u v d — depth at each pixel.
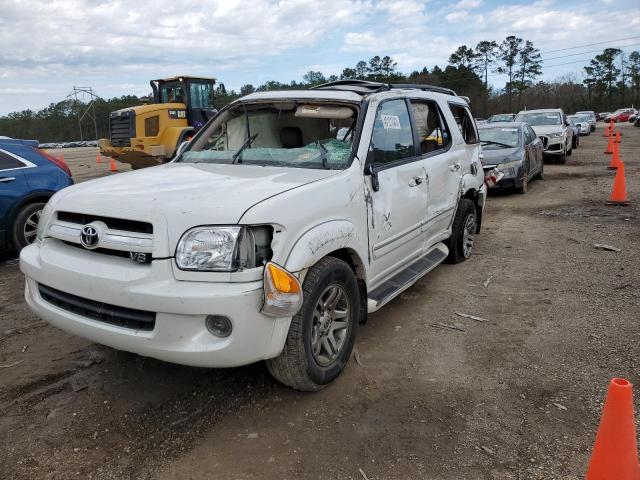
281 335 3.04
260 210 2.96
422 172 4.90
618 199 9.88
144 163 17.23
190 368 3.85
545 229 8.23
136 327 2.99
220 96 17.67
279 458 2.87
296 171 3.80
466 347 4.20
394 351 4.14
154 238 2.89
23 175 6.90
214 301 2.77
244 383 3.64
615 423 2.31
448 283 5.75
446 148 5.71
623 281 5.60
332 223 3.42
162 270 2.86
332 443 3.00
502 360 3.96
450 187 5.68
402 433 3.08
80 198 3.33
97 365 3.93
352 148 3.96
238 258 2.85
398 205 4.40
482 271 6.15
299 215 3.15
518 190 11.84
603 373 3.72
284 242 3.02
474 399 3.44
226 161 4.27
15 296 5.61
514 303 5.12
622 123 60.50
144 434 3.09
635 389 3.49
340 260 3.50
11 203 6.78
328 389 3.57
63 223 3.36
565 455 2.87
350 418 3.23
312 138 4.38
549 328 4.51
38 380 3.74
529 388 3.56
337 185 3.58
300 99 4.39
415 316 4.86
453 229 6.15
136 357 4.04
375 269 4.15
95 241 3.08
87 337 3.20
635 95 101.69
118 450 2.95
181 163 4.40
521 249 7.10
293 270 3.03
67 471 2.79
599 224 8.37
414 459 2.86
